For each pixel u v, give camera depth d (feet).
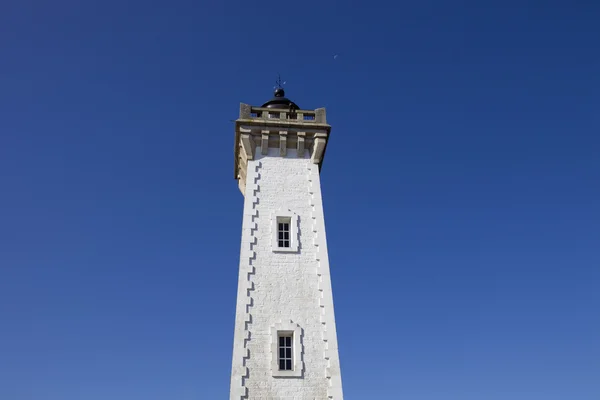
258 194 98.17
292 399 79.92
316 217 97.25
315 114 106.32
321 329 86.07
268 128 103.45
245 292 87.76
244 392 79.41
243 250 91.81
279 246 93.91
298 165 102.47
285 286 89.35
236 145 106.32
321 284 90.22
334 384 81.61
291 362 83.41
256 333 84.43
